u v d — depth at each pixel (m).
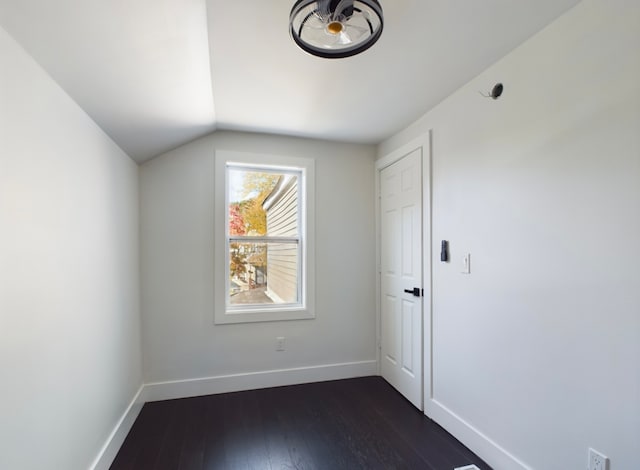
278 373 2.91
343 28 1.17
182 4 1.24
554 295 1.47
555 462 1.46
